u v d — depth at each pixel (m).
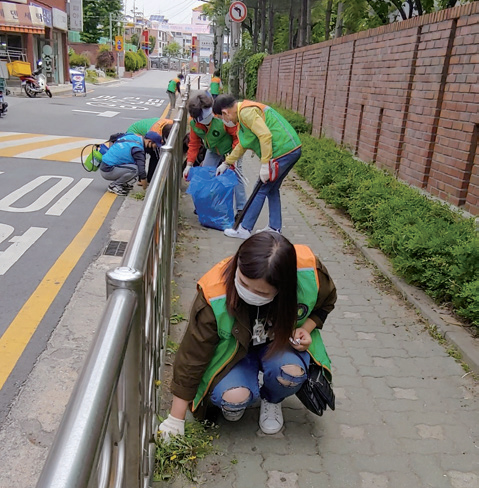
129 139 6.57
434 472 2.28
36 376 2.83
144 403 1.74
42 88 20.67
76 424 0.82
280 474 2.22
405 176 6.72
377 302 3.97
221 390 2.23
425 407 2.72
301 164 8.36
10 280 3.98
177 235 5.14
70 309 3.61
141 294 1.35
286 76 15.23
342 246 5.25
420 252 4.02
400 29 6.89
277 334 2.06
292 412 2.63
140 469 1.65
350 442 2.44
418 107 6.35
